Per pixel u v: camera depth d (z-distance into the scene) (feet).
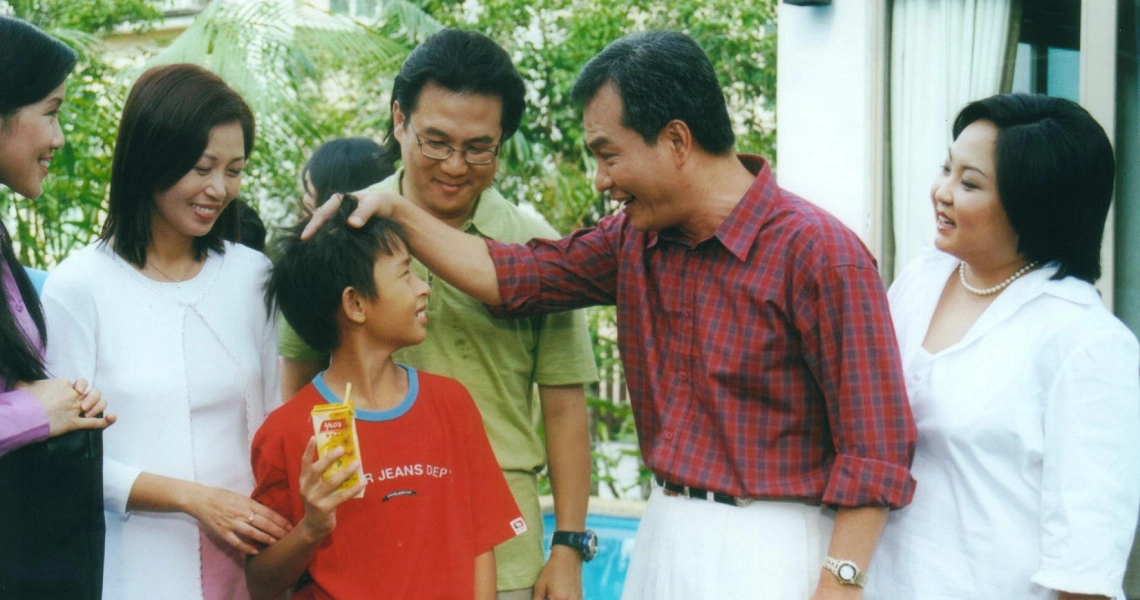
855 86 11.98
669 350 7.58
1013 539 6.79
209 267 7.95
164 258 7.74
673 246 7.59
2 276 6.91
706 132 7.16
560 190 23.30
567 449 8.60
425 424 7.39
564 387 8.62
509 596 8.16
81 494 6.83
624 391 23.61
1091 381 6.53
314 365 8.51
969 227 6.95
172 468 7.46
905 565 7.17
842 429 6.89
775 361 7.15
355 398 7.38
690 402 7.47
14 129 7.06
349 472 6.54
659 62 7.04
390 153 9.35
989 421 6.82
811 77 12.32
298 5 20.75
